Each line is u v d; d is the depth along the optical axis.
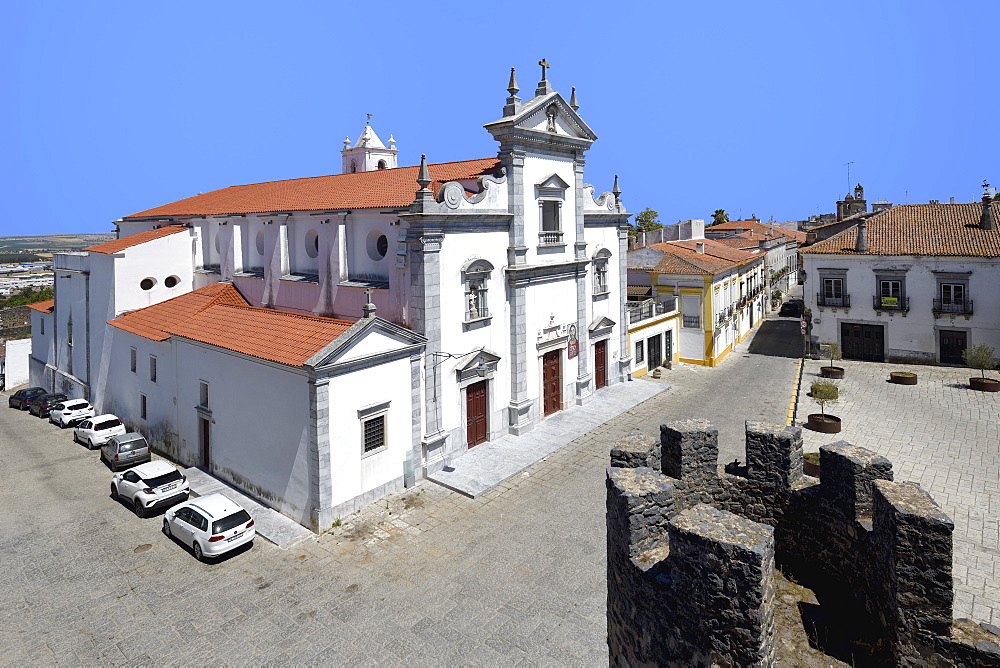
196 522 20.44
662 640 8.94
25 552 20.98
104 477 27.83
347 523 22.19
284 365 22.00
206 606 17.61
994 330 40.53
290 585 18.55
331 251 29.14
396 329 23.98
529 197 30.66
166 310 32.94
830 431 29.77
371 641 15.95
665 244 55.62
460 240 27.11
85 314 38.28
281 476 23.03
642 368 42.78
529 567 19.17
